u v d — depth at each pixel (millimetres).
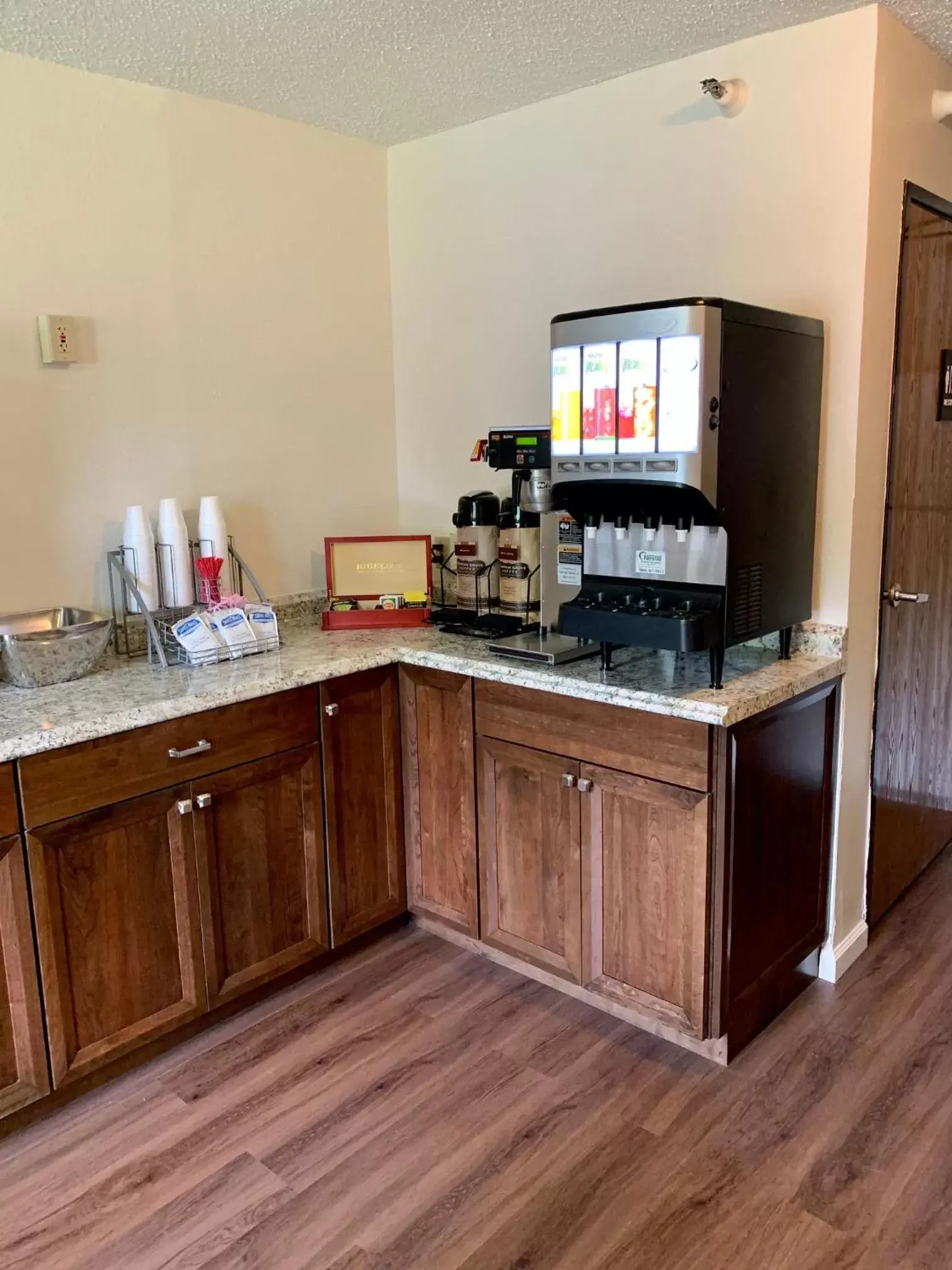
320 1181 1782
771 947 2178
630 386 1868
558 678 2107
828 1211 1688
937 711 2887
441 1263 1597
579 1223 1671
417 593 2799
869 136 2023
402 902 2637
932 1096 1980
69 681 2152
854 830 2439
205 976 2168
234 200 2607
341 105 2588
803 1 1963
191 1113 1973
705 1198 1722
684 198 2338
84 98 2273
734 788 1938
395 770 2553
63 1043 1936
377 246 3010
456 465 3006
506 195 2707
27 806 1810
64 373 2314
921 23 2064
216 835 2152
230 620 2371
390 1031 2232
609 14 2023
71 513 2367
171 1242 1652
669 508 1969
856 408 2141
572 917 2234
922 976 2422
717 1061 2098
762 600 2059
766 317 1922
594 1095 2000
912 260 2285
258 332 2717
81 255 2312
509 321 2771
